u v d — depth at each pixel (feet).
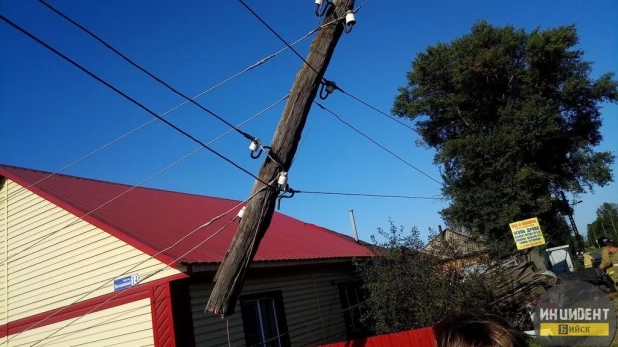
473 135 93.91
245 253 21.77
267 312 39.01
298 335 40.88
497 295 37.11
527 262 42.91
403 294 37.17
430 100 104.78
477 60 95.30
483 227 89.56
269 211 22.18
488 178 91.20
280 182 21.86
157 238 34.14
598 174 97.45
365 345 28.66
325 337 44.14
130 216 38.17
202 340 31.78
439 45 103.30
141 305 31.89
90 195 41.34
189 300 31.63
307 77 22.84
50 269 37.14
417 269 37.81
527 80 95.50
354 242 65.62
